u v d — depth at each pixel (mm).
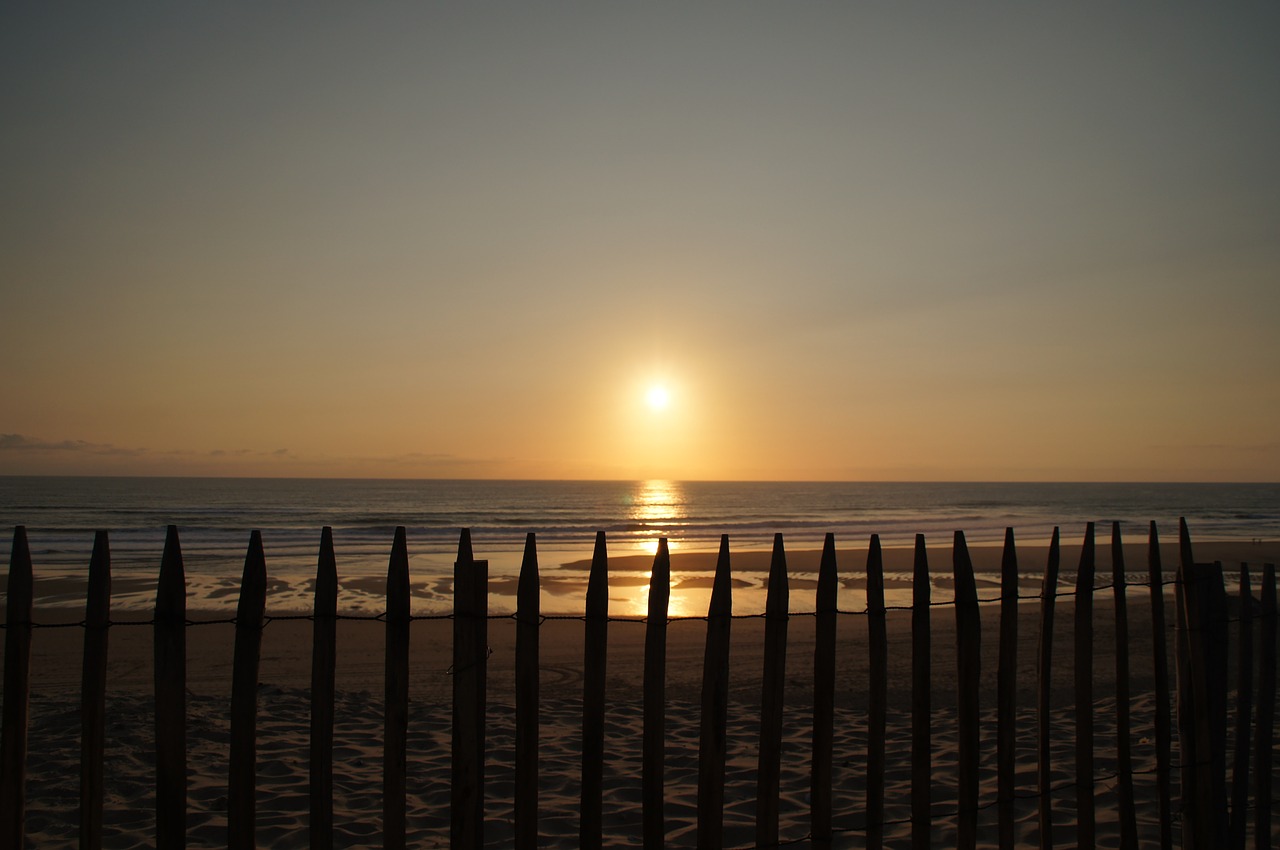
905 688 9586
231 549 29438
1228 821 4316
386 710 3119
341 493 108625
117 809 5172
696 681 10086
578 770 6164
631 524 52750
